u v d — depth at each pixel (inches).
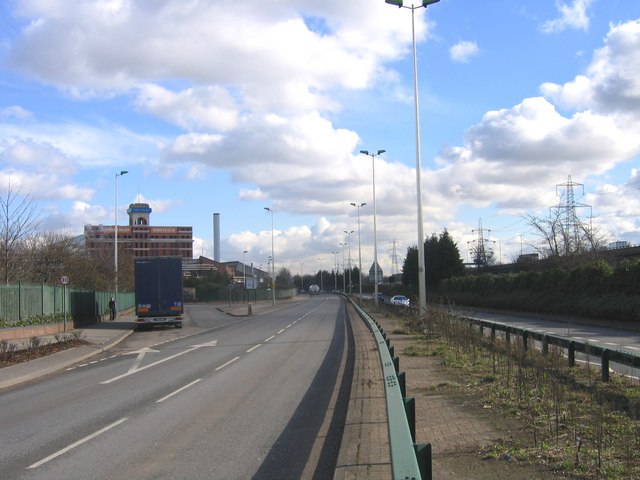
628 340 800.9
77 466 261.4
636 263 1138.0
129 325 1486.2
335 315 1857.8
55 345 874.8
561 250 2015.3
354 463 240.5
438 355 601.3
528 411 313.0
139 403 421.4
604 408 282.5
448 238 3021.7
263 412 375.2
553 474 209.9
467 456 238.4
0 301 986.7
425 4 1047.6
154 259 1373.0
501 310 1836.9
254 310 2445.9
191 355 772.6
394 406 200.8
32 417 386.0
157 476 243.8
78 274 1856.5
